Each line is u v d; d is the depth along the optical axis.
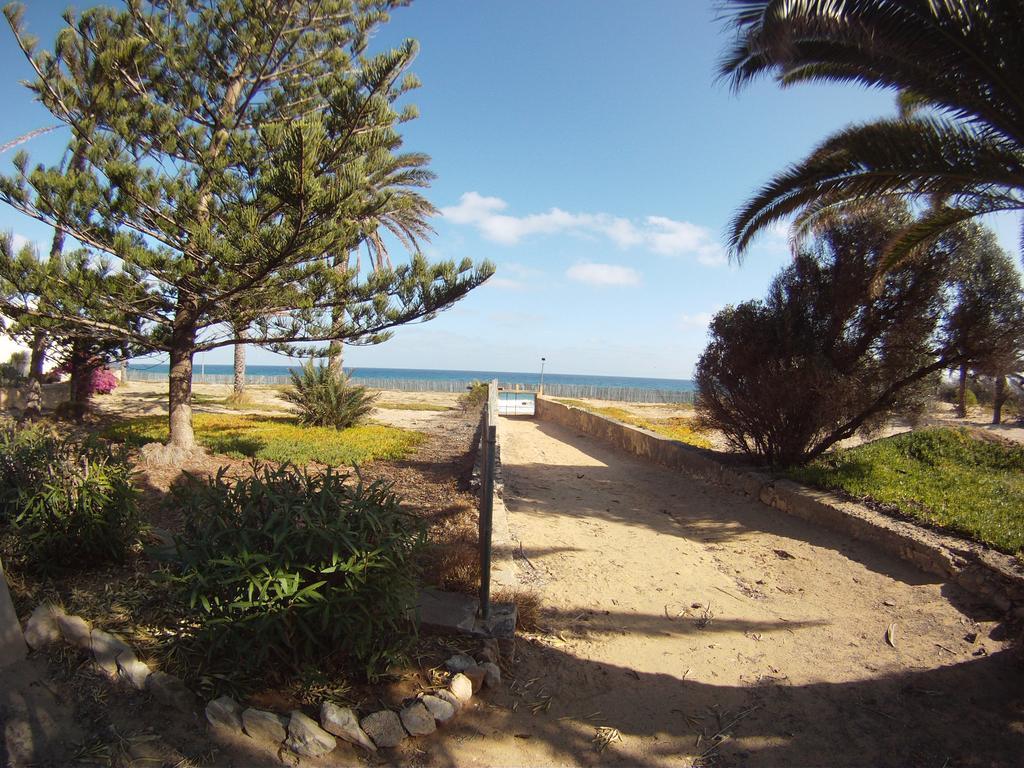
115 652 2.85
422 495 7.13
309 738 2.56
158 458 7.85
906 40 4.36
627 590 4.80
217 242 6.77
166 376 38.72
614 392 36.41
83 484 3.72
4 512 3.64
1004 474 7.18
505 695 3.21
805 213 7.87
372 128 7.37
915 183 5.60
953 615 4.22
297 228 6.58
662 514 7.26
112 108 7.00
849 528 5.82
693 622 4.29
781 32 3.99
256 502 2.80
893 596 4.61
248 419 14.98
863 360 7.55
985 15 4.14
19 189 6.36
